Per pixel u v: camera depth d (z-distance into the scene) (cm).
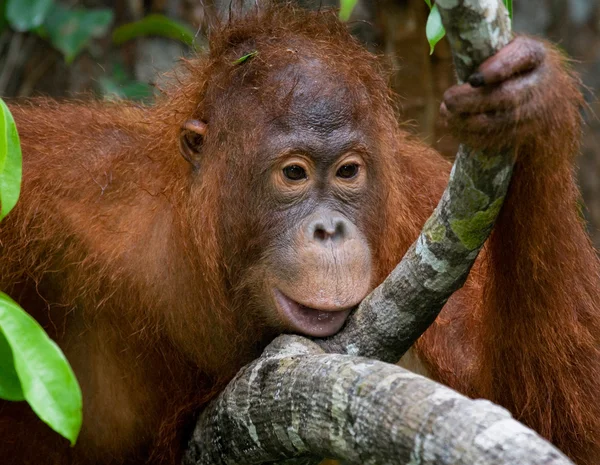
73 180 635
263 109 571
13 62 1135
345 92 568
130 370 647
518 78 440
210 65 605
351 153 568
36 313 648
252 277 587
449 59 1087
